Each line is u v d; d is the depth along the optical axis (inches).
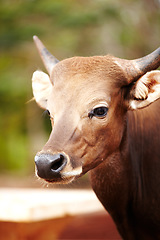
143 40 994.1
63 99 248.5
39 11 974.4
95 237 484.7
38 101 284.2
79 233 494.3
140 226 298.7
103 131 250.7
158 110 301.9
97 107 247.0
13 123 1176.8
